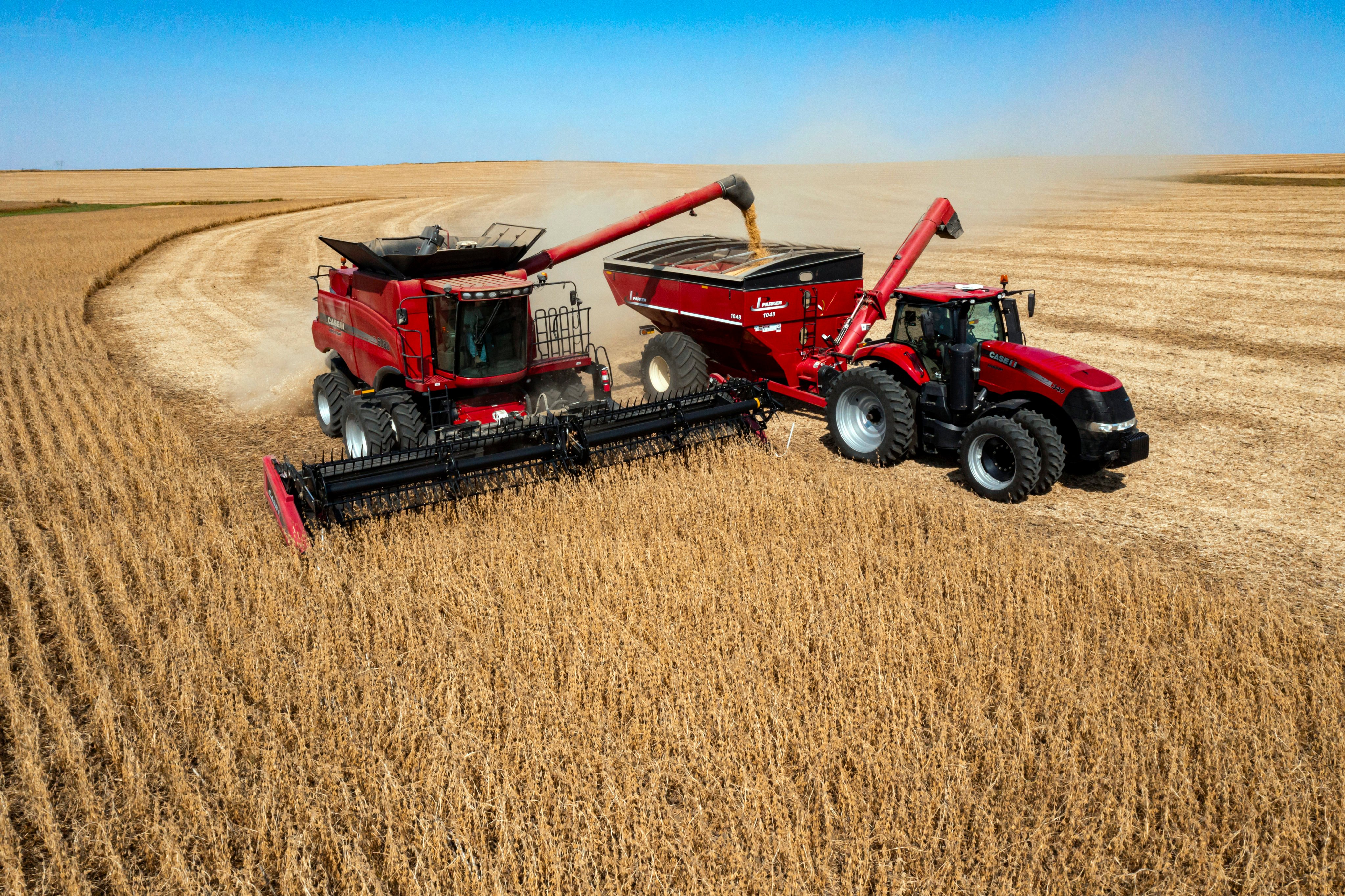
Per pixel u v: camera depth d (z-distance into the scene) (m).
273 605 6.09
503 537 7.26
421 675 5.39
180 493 8.32
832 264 11.27
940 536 7.42
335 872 4.01
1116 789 4.35
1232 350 14.94
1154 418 11.41
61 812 4.36
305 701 5.05
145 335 18.67
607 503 8.03
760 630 5.80
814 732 4.74
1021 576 6.44
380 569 6.79
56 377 13.65
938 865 3.98
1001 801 4.32
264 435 11.42
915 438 9.53
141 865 4.09
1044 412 8.52
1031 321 17.72
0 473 9.25
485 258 9.61
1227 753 4.46
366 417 8.94
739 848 3.95
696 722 4.86
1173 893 3.76
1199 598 6.12
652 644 5.74
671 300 12.06
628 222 11.09
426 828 4.00
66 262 29.09
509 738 4.63
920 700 5.08
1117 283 21.58
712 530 7.46
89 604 6.03
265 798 4.20
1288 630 5.71
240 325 19.72
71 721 4.80
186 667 5.39
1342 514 8.23
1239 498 8.70
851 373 9.75
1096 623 5.84
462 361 9.15
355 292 10.38
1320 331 16.06
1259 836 4.08
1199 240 28.14
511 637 5.61
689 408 9.59
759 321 10.87
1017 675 5.38
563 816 4.24
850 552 6.84
